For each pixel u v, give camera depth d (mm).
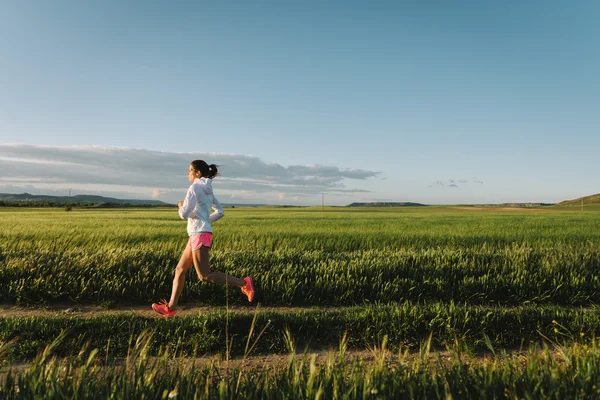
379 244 11984
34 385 2227
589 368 2479
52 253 8148
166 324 4508
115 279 6434
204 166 5512
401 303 6055
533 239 13977
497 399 2219
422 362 2713
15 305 5871
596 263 7809
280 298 6191
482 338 4410
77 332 4344
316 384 2336
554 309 5125
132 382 2291
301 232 15484
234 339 4301
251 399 2236
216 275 5246
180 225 20078
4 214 39125
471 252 9227
